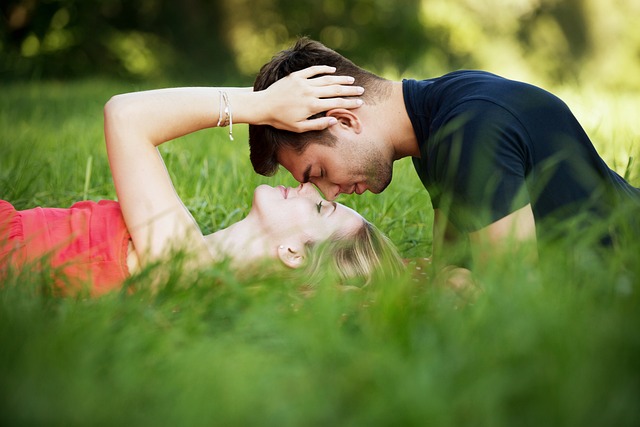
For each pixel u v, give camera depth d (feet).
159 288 8.98
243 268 10.36
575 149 10.53
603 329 6.80
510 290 7.64
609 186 10.85
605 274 8.14
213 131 23.08
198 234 10.58
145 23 79.20
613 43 94.84
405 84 11.12
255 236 10.98
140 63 74.38
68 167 17.69
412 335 7.27
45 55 70.33
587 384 6.02
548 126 10.38
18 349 6.80
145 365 6.85
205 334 8.02
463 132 9.90
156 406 6.20
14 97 38.78
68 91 43.96
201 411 5.96
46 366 6.57
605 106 27.94
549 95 10.64
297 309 8.59
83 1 71.46
